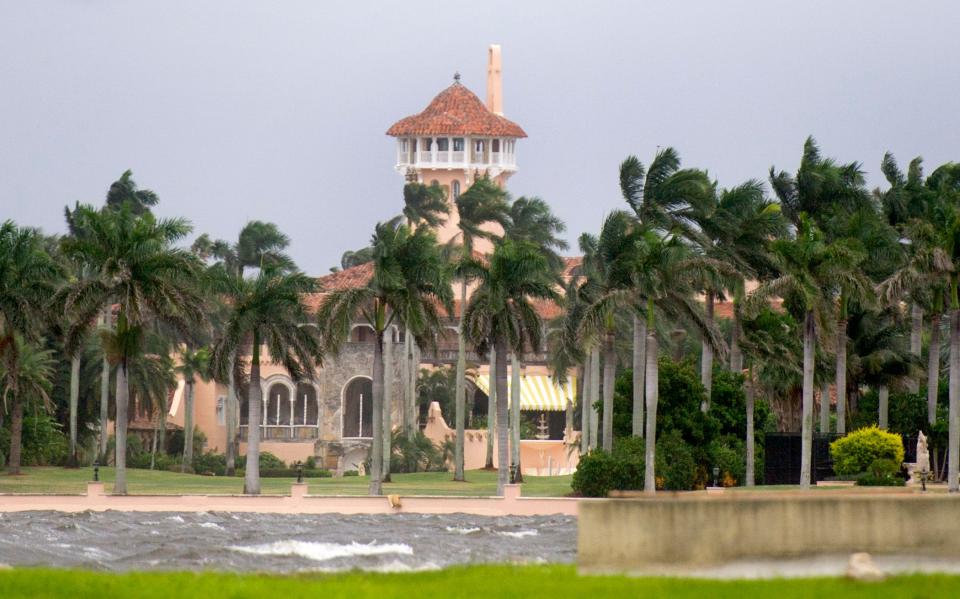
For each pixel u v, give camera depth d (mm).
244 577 92250
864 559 84062
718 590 79250
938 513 86312
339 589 84062
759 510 85438
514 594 80125
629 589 79625
